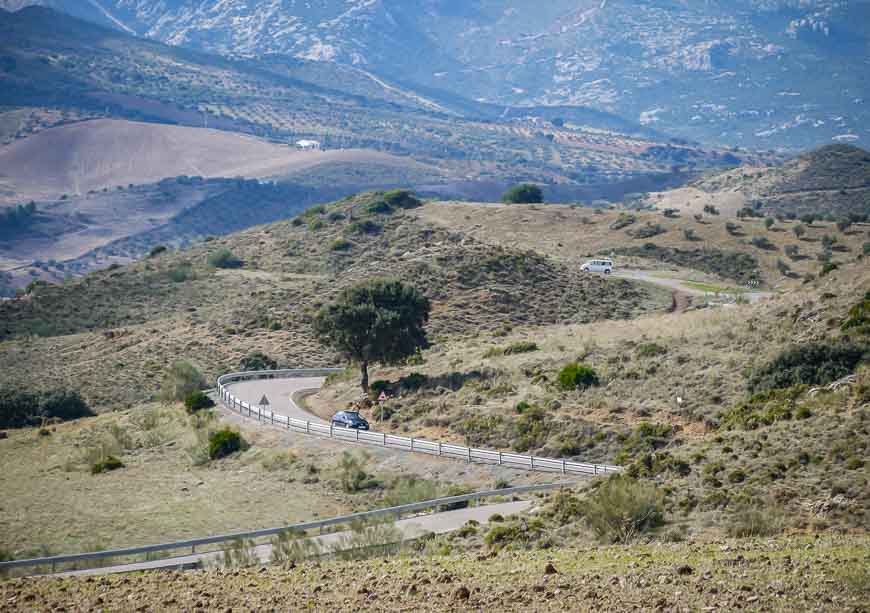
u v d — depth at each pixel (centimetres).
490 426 6444
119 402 9975
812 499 3391
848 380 5100
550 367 7456
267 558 3847
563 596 2169
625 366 6969
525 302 11981
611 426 5916
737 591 2050
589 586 2234
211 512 5497
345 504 5500
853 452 3700
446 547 3553
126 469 6812
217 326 12225
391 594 2367
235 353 11094
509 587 2322
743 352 6631
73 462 7175
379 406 7419
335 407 7988
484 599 2212
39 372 11356
